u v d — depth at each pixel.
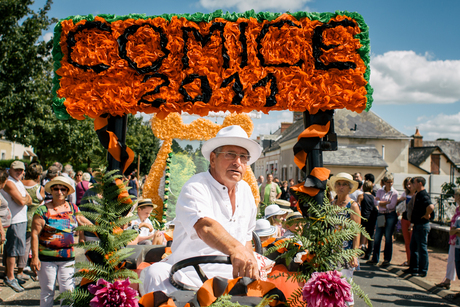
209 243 2.19
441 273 7.35
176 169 5.57
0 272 6.08
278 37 2.88
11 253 5.54
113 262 2.42
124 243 2.48
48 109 16.36
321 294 2.08
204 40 2.83
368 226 7.36
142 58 2.78
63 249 4.22
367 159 25.64
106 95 2.75
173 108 2.81
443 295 6.03
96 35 2.79
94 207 2.52
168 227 5.25
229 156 2.57
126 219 2.53
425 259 7.14
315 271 2.38
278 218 5.57
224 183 2.63
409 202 7.61
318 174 2.80
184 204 2.44
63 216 4.29
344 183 4.77
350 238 2.37
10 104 14.60
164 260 2.74
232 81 2.81
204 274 2.33
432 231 10.36
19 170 5.65
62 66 2.78
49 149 21.86
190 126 5.64
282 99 2.83
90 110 2.79
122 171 2.96
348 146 27.23
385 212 8.33
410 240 7.58
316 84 2.85
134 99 2.79
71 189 4.35
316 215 2.47
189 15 2.87
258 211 6.07
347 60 2.85
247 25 2.86
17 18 14.76
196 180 2.55
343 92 2.84
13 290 5.47
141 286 2.65
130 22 2.81
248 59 2.84
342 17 2.90
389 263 8.23
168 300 2.07
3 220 5.43
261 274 2.84
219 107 2.86
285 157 33.25
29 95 14.91
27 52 14.64
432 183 17.31
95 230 2.44
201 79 2.81
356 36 2.92
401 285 6.70
